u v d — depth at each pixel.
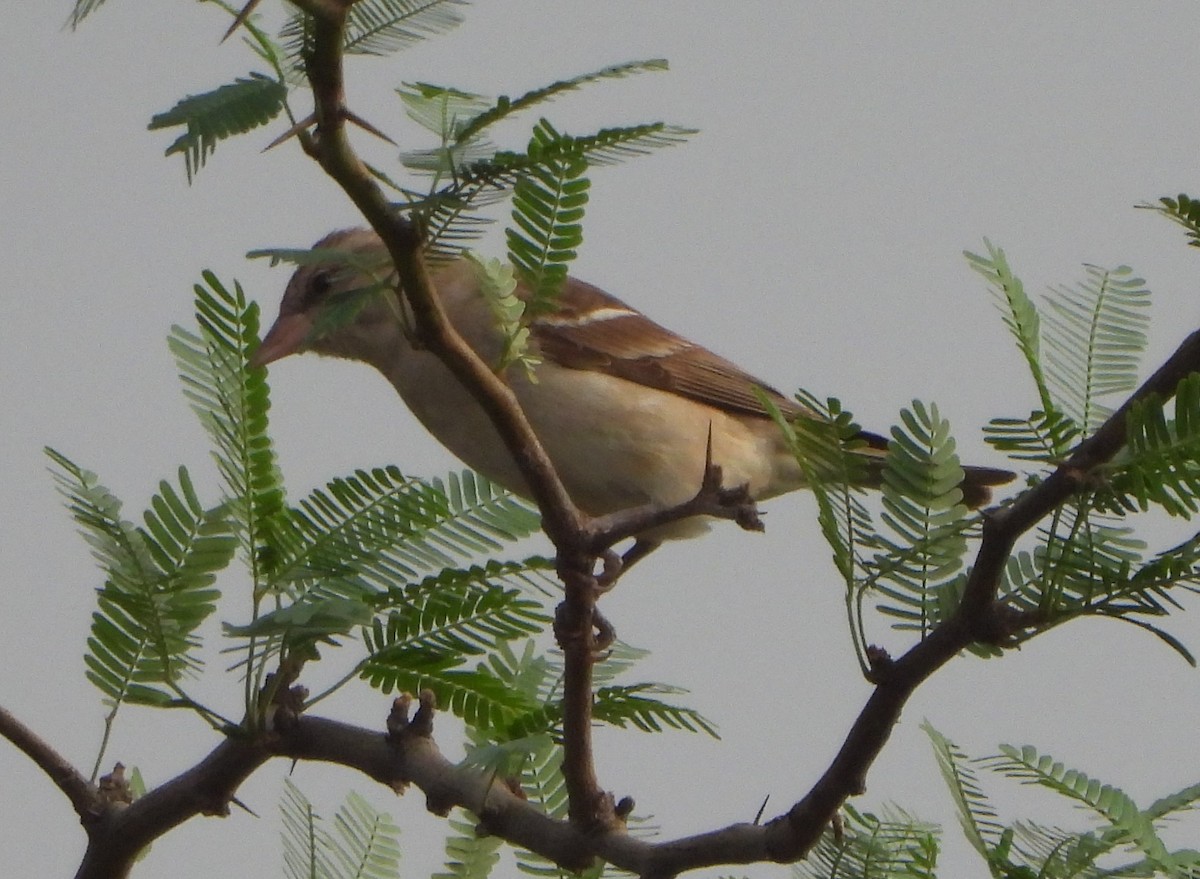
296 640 7.22
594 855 7.01
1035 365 6.66
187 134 5.34
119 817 7.78
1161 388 5.98
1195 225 5.86
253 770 7.56
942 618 6.29
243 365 7.24
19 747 7.84
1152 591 6.05
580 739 7.07
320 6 5.34
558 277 6.70
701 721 7.23
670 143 5.93
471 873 7.60
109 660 7.29
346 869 7.48
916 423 6.26
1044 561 6.18
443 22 5.74
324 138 5.62
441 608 7.21
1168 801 6.63
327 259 6.14
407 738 7.35
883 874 6.88
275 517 7.32
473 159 5.89
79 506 7.20
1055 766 6.40
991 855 6.45
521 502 7.54
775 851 6.58
